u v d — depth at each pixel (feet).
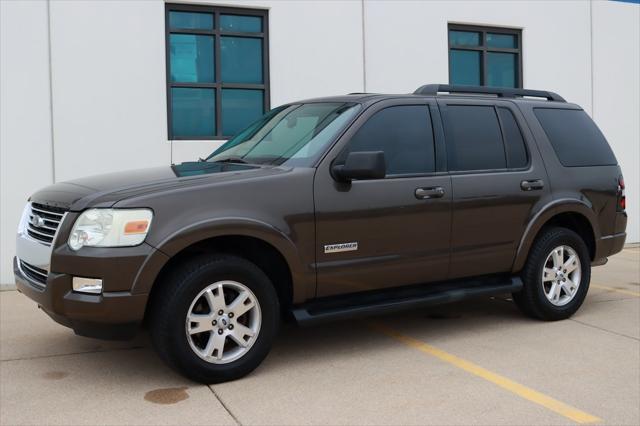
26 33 24.79
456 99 18.03
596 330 18.62
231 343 14.58
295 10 28.81
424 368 15.31
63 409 12.89
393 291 16.78
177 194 13.66
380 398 13.43
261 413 12.66
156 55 26.58
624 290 24.49
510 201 18.02
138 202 13.29
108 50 25.88
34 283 14.25
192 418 12.43
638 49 37.42
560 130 19.89
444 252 16.94
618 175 20.85
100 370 15.19
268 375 14.79
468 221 17.28
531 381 14.44
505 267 18.31
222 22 28.17
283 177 14.79
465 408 12.92
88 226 13.23
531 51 34.88
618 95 37.09
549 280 19.30
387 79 30.78
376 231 15.80
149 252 13.14
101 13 25.72
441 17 32.01
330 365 15.53
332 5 29.45
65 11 25.23
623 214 20.95
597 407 13.01
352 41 29.91
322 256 15.14
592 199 19.86
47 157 25.20
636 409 12.91
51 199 14.55
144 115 26.45
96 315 13.02
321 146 15.64
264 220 14.26
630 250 35.50
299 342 17.53
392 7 30.76
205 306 14.03
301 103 18.43
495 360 15.90
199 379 13.88
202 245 14.43
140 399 13.37
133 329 13.47
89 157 25.73
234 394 13.61
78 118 25.54
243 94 28.76
